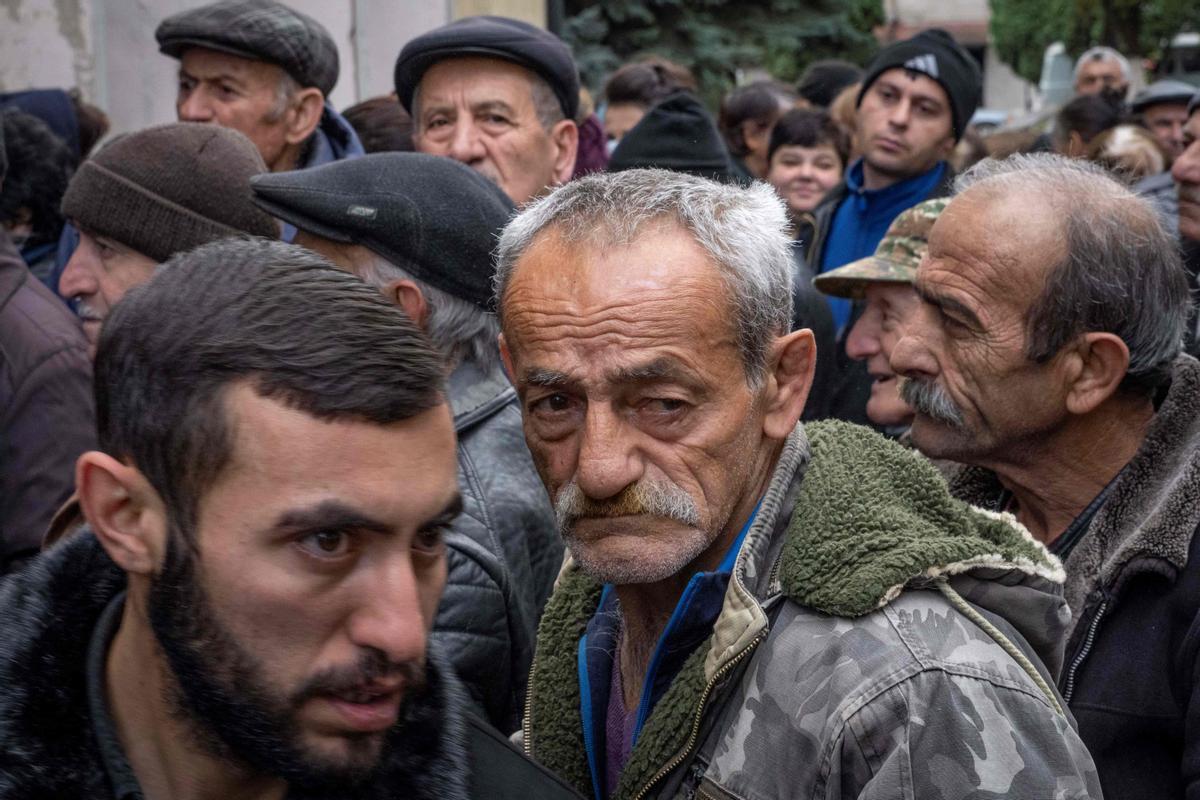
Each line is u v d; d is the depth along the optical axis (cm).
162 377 102
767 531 149
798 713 138
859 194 464
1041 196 196
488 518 192
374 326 104
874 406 287
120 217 242
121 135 256
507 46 345
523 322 146
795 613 144
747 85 625
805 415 352
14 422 243
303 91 371
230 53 356
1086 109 614
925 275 202
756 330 144
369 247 207
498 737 136
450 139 350
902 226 280
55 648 113
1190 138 355
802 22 1182
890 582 138
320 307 103
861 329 287
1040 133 566
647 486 143
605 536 146
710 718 145
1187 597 178
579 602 172
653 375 140
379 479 102
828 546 143
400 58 358
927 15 2962
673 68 640
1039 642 150
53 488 244
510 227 153
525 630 194
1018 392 196
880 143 452
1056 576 148
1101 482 201
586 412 144
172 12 531
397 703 108
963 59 459
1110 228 193
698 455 143
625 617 162
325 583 103
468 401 204
